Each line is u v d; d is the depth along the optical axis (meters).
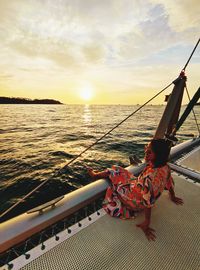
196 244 1.55
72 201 1.81
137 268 1.33
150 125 25.30
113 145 11.88
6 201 4.93
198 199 2.16
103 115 52.78
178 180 2.53
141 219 1.81
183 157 3.21
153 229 1.69
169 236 1.62
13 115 44.38
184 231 1.69
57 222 1.66
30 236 1.47
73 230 1.61
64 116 46.69
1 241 1.32
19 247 1.48
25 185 5.80
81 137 15.56
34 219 1.54
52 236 1.54
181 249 1.50
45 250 1.40
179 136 14.50
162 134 2.38
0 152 9.99
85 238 1.55
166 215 1.89
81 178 6.37
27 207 4.67
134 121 32.12
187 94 2.38
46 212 1.62
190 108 1.77
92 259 1.37
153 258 1.41
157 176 1.58
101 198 2.10
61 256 1.37
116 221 1.76
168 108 2.36
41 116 44.22
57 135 16.58
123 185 1.92
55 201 1.68
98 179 2.27
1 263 1.36
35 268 1.27
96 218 1.78
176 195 2.21
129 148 11.02
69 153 9.91
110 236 1.59
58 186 5.75
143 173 1.71
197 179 2.53
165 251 1.48
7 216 4.30
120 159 8.77
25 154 9.61
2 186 5.73
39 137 15.34
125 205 1.86
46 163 8.08
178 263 1.38
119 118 40.75
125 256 1.42
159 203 2.07
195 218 1.86
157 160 1.60
